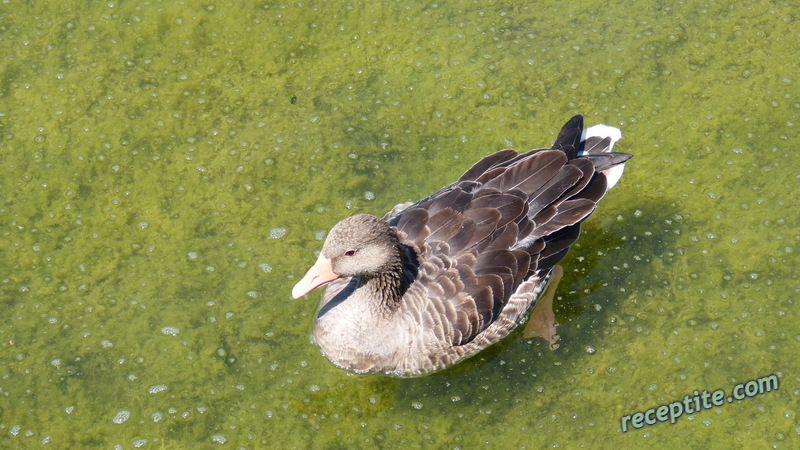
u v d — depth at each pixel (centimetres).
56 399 348
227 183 375
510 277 349
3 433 344
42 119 382
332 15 402
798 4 403
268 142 381
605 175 359
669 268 366
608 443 346
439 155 380
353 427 348
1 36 394
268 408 349
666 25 400
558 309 362
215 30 397
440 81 391
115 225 368
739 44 396
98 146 379
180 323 357
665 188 376
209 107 386
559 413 349
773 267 365
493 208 350
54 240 366
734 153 380
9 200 371
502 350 357
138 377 351
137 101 386
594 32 399
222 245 367
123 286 361
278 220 370
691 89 389
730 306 361
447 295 348
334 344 352
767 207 373
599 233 371
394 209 363
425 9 403
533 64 394
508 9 402
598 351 357
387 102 388
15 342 354
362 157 380
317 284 348
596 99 388
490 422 348
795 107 386
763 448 345
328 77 392
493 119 385
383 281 349
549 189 353
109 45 394
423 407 350
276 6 402
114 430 345
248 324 358
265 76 391
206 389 350
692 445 345
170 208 371
